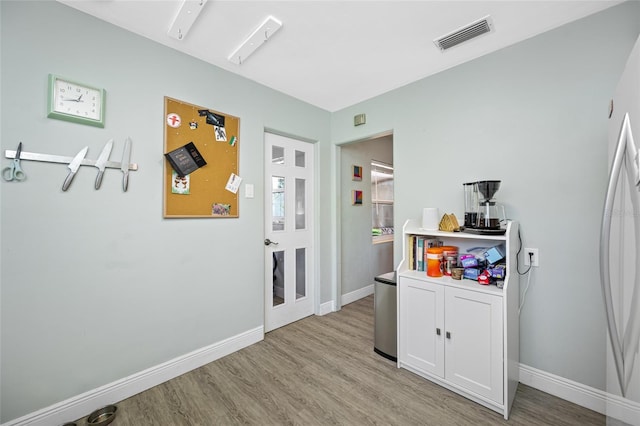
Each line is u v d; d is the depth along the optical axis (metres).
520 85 1.91
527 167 1.87
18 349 1.42
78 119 1.57
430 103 2.39
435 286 1.86
